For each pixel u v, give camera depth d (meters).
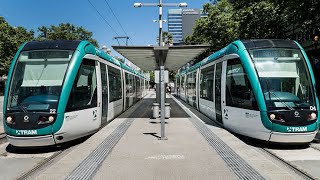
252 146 9.72
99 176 6.28
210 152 8.20
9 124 8.91
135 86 27.64
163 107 10.08
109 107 13.64
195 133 11.01
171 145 9.09
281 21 18.17
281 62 9.91
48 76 9.52
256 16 19.05
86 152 8.25
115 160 7.46
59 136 9.12
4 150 9.53
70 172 6.52
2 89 63.62
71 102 9.52
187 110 19.98
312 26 14.64
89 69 10.77
